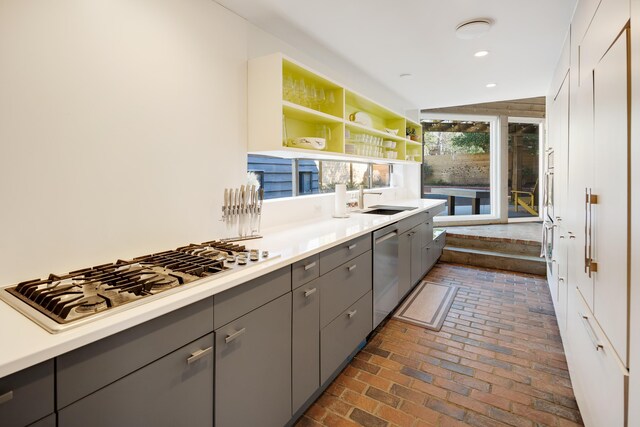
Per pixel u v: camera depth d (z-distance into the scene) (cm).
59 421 79
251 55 228
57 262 130
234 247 171
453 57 299
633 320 98
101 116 142
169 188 171
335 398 189
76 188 135
